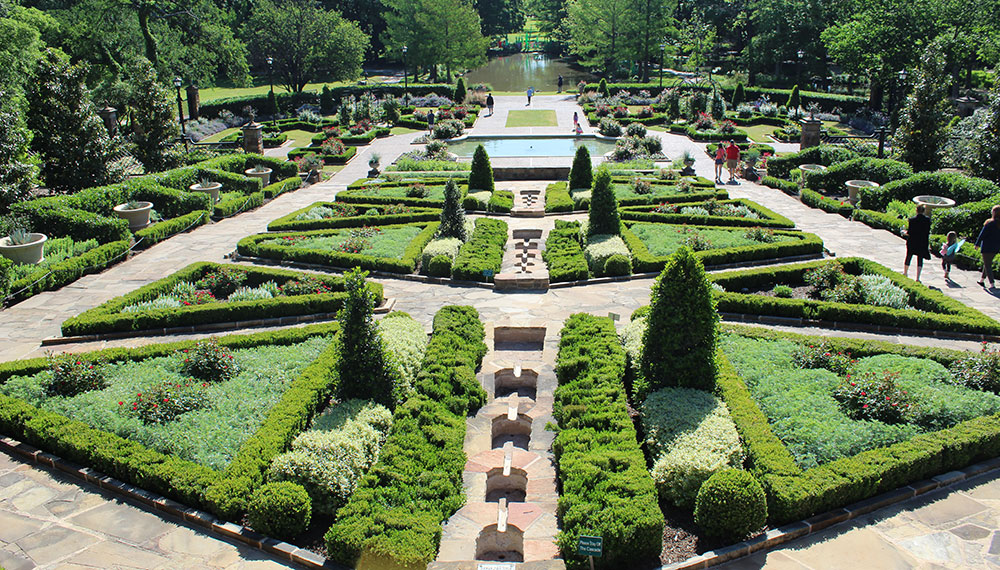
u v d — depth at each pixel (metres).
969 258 18.20
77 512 9.22
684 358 11.12
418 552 7.79
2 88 25.02
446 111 51.50
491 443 11.12
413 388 11.72
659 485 9.21
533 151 40.81
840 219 24.22
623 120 48.06
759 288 17.62
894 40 47.41
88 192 23.11
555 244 20.42
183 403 11.09
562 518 8.76
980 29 46.09
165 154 30.41
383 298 16.94
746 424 10.19
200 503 9.12
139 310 15.62
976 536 8.54
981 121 24.75
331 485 9.06
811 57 63.94
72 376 11.80
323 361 12.52
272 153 40.97
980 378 11.53
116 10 47.88
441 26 69.06
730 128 42.56
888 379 10.88
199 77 56.16
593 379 11.70
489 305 16.69
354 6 82.50
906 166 26.52
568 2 82.31
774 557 8.20
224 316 15.69
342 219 23.38
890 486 9.36
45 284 17.64
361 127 45.38
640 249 19.42
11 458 10.55
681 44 69.06
